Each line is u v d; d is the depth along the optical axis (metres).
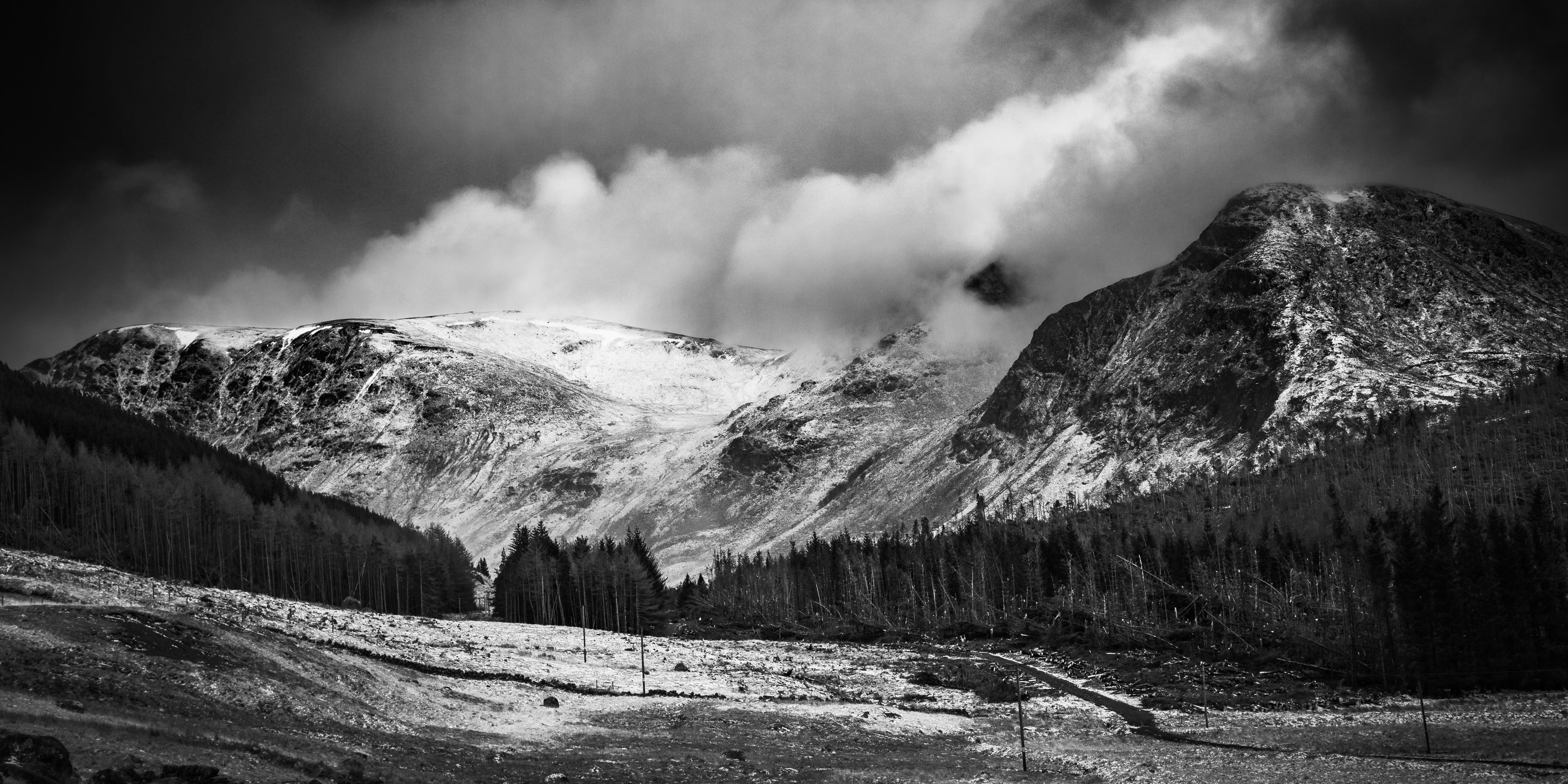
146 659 73.88
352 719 76.94
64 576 114.75
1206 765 82.81
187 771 50.06
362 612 157.00
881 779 75.50
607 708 98.12
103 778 46.56
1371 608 148.88
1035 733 100.50
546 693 102.31
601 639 154.38
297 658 86.69
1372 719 108.19
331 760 62.38
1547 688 125.44
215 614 112.44
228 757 56.22
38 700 60.12
